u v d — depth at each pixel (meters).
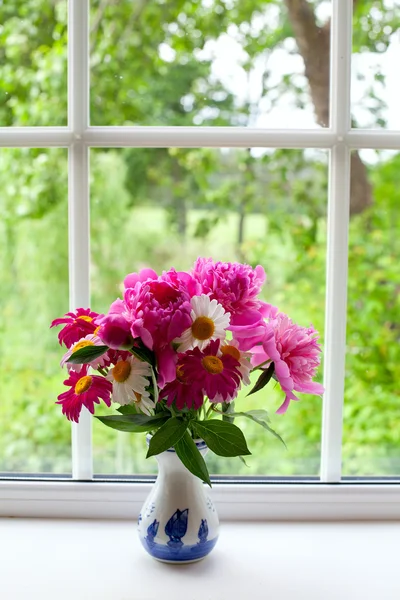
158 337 0.81
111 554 1.00
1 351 1.35
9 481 1.16
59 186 1.35
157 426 0.90
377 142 1.15
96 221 1.40
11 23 1.37
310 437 1.37
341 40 1.13
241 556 1.00
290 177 1.44
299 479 1.19
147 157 1.43
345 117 1.14
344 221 1.15
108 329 0.81
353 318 1.43
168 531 0.94
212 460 1.33
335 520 1.14
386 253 1.42
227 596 0.88
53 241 1.35
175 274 0.87
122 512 1.14
